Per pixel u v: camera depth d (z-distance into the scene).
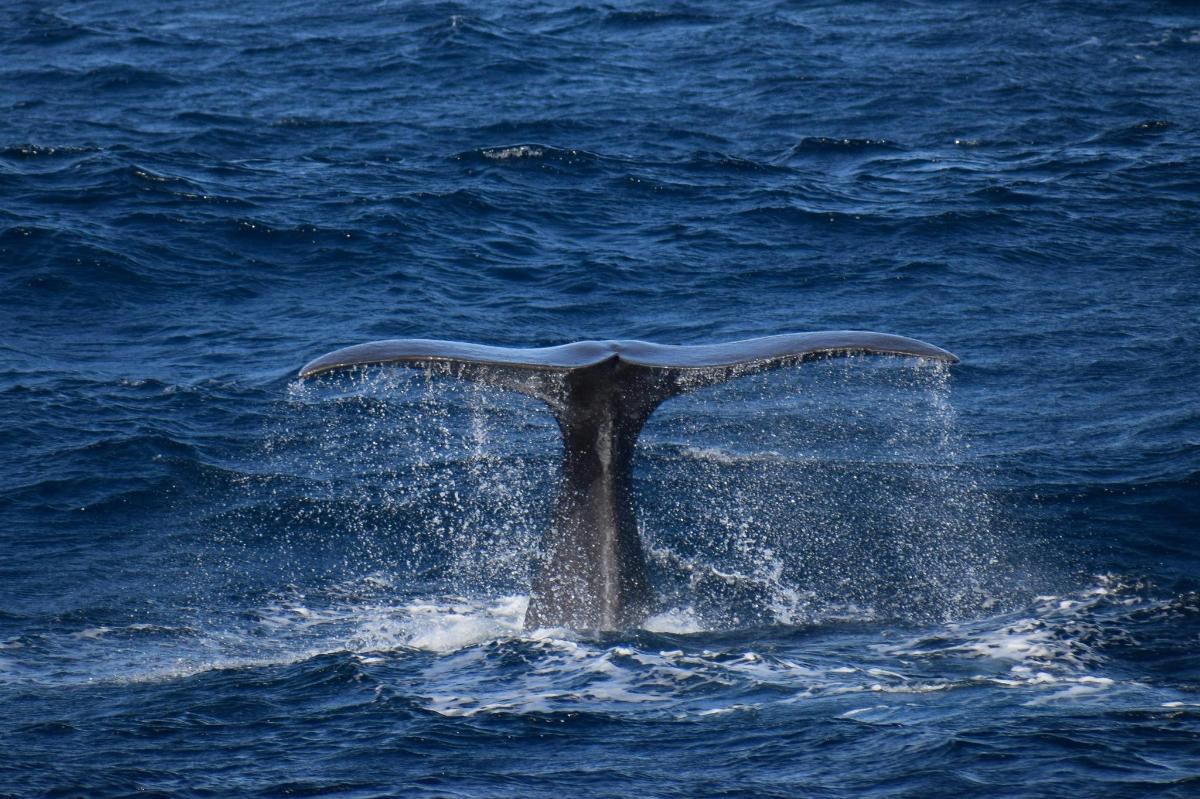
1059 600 53.88
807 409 77.62
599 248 106.62
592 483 47.62
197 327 91.50
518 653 46.59
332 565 60.00
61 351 87.19
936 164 129.62
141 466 70.19
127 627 53.84
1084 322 91.25
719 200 118.19
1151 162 128.62
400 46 184.62
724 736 40.78
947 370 83.50
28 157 126.44
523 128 142.25
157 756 41.12
